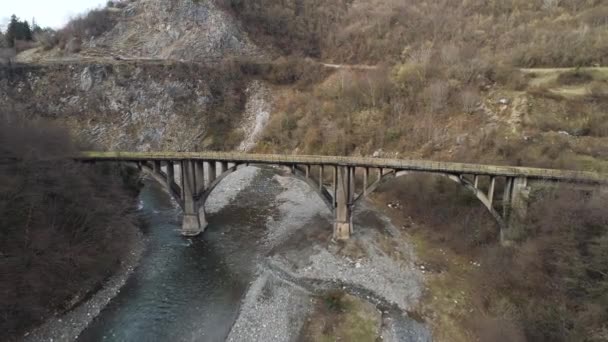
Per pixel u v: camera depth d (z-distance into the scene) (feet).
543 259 66.90
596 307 53.57
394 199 121.19
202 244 97.96
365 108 153.17
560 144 98.53
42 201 75.15
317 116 163.32
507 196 83.35
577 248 61.93
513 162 98.94
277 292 76.59
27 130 95.30
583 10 171.42
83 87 174.29
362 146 142.41
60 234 74.02
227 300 74.84
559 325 55.42
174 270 85.56
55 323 64.85
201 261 89.71
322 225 107.24
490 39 170.71
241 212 118.52
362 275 82.17
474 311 68.44
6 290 59.16
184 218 102.78
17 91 169.37
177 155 99.14
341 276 82.12
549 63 138.10
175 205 123.85
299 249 94.48
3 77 169.37
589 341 50.47
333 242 96.68
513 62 143.74
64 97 172.04
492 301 69.31
